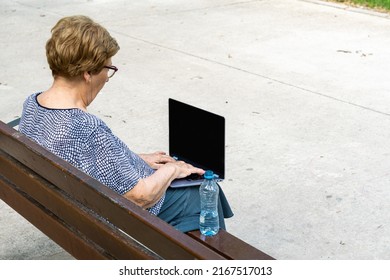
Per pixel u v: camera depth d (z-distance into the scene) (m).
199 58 7.13
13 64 7.08
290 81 6.38
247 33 8.02
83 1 9.90
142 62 7.02
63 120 2.60
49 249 3.76
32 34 8.22
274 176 4.52
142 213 2.15
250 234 3.86
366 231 3.86
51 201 2.62
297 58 7.07
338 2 9.31
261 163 4.71
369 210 4.08
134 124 5.45
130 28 8.35
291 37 7.82
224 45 7.57
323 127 5.32
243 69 6.75
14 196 2.91
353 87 6.21
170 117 3.08
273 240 3.79
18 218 4.09
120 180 2.57
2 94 6.19
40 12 9.30
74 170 2.39
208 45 7.58
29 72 6.81
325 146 4.97
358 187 4.35
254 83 6.34
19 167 2.77
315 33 7.96
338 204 4.16
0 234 3.92
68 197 2.52
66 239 2.59
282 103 5.84
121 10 9.30
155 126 5.41
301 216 4.03
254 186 4.39
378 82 6.34
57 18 8.96
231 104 5.83
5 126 2.78
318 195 4.27
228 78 6.49
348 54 7.17
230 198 4.25
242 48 7.44
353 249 3.69
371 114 5.58
